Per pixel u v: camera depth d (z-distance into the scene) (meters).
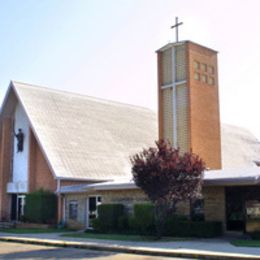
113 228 25.97
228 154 45.59
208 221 22.61
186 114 29.55
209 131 30.23
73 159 33.97
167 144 22.83
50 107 37.78
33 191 35.25
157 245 18.55
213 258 15.05
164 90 31.27
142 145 40.62
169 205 21.53
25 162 37.50
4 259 15.63
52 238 23.19
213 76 31.39
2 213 37.97
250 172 22.84
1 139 39.56
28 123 37.03
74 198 31.67
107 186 26.91
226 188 23.08
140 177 21.11
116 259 15.38
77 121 38.34
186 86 29.81
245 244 18.31
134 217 24.66
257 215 21.78
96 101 43.19
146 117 46.34
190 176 20.95
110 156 36.66
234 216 22.62
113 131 40.19
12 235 25.86
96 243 19.77
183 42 30.44
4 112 39.25
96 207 29.69
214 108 30.94
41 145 33.47
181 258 15.56
